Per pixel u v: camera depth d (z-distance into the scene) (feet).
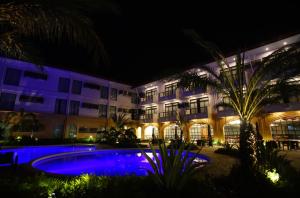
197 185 13.33
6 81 65.31
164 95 89.15
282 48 22.33
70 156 36.04
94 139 72.64
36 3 10.69
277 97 25.16
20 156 41.57
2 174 16.08
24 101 67.41
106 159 40.01
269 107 53.31
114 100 94.12
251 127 23.71
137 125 97.60
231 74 25.50
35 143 56.90
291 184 15.66
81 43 12.14
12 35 14.51
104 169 30.01
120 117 73.56
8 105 64.54
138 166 32.27
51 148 54.85
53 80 75.51
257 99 24.30
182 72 25.34
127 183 12.79
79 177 15.12
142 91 102.37
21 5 10.94
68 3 10.71
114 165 33.47
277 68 22.99
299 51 20.93
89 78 86.74
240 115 24.47
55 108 74.64
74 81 82.02
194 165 13.71
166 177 12.82
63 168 30.71
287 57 21.44
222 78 26.27
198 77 24.79
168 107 88.43
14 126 58.85
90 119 81.76
